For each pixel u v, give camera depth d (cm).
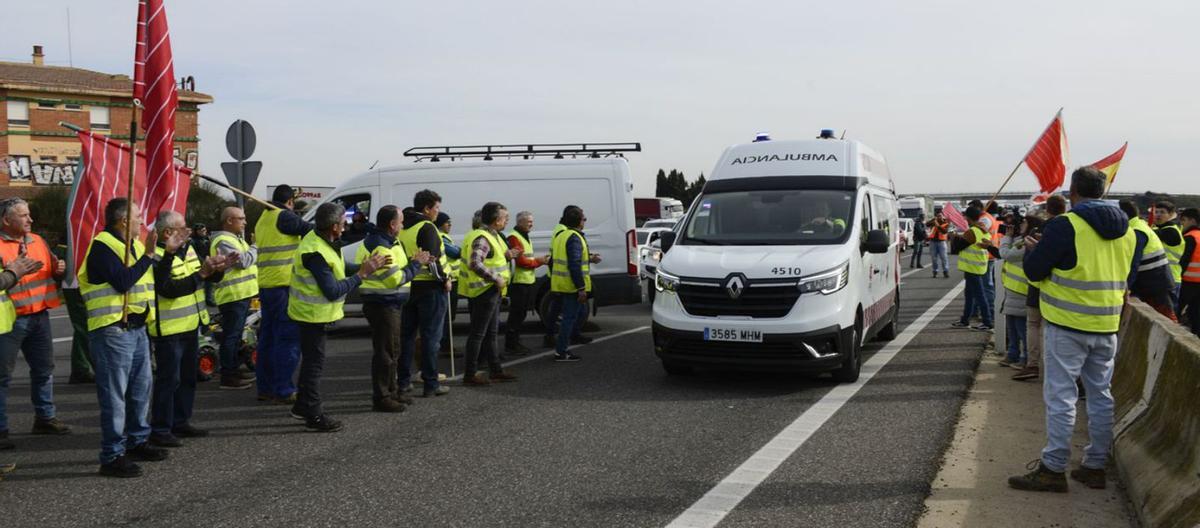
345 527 471
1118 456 551
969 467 566
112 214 573
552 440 653
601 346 1152
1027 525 460
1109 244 504
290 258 808
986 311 1256
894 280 1167
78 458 620
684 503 503
